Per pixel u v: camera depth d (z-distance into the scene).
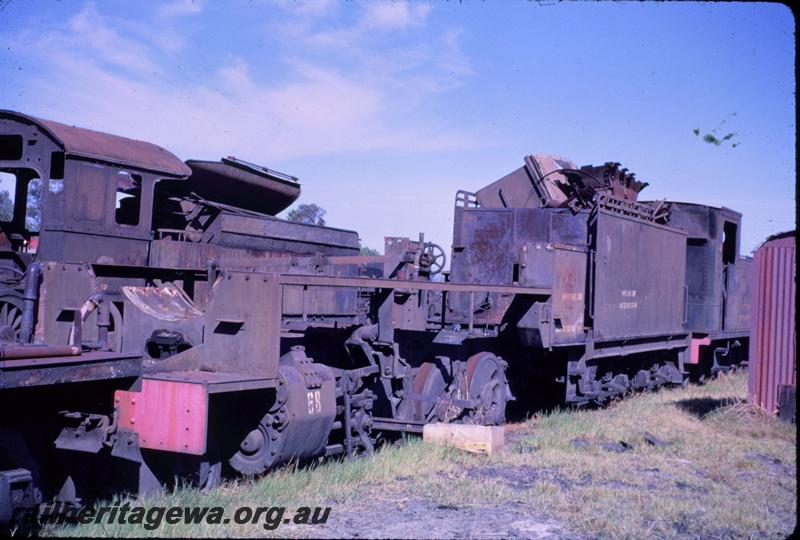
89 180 10.47
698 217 17.06
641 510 6.37
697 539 5.71
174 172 11.70
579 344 11.66
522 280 10.99
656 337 15.35
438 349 9.91
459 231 12.95
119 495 5.85
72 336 5.63
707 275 17.08
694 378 18.98
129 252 11.03
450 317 12.41
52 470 5.24
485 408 10.17
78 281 7.57
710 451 9.23
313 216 29.27
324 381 7.08
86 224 10.41
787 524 6.20
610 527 5.75
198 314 7.61
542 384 13.07
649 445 9.47
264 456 6.51
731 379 18.28
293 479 6.52
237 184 12.98
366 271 15.50
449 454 8.08
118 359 4.92
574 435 9.91
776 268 12.12
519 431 10.44
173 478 6.38
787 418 11.62
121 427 5.96
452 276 12.88
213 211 12.21
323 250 14.44
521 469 7.81
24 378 4.29
